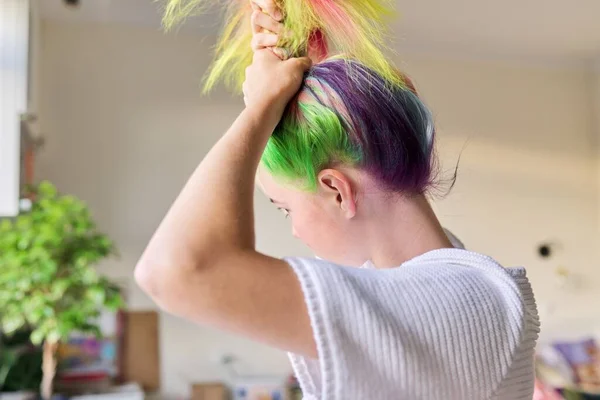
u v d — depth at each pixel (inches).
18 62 90.8
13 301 88.9
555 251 155.8
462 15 131.5
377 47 27.5
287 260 20.3
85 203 124.1
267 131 22.8
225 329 20.0
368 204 24.6
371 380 19.1
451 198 124.8
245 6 29.3
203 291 19.1
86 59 126.5
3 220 100.6
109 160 126.1
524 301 22.9
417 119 25.4
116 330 120.5
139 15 127.2
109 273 124.0
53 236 90.0
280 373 131.2
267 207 132.0
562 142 159.3
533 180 155.8
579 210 158.9
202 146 131.0
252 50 28.5
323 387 18.8
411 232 25.0
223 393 123.9
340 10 26.9
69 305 92.9
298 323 19.4
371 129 23.9
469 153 151.4
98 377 116.3
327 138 23.8
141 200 127.1
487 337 21.0
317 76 24.6
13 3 91.4
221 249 19.5
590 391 133.1
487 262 23.3
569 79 161.3
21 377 106.3
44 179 122.4
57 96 124.4
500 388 20.9
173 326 126.1
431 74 150.6
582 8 129.1
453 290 21.4
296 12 26.3
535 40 146.4
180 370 125.8
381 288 20.4
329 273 19.9
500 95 155.2
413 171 24.6
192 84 131.3
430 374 19.7
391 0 29.1
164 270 19.2
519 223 153.6
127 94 128.1
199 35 131.8
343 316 19.2
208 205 20.1
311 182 24.3
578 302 156.3
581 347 146.3
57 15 124.2
